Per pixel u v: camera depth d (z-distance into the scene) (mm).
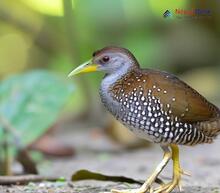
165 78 8516
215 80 21312
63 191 9023
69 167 12484
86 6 19375
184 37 21719
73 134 16969
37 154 13250
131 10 20281
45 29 21234
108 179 9633
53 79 13289
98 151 14547
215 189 9211
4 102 12844
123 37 20484
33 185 9547
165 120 8383
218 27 21734
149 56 21078
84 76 18531
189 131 8508
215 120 8672
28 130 12484
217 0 19719
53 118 12750
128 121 8547
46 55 22375
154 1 20219
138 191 8562
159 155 13992
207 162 12953
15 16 20859
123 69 8625
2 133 11406
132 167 12445
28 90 13078
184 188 9289
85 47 19516
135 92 8430
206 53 21891
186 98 8422
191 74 21594
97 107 18547
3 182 9555
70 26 17406
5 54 22984
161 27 21312
